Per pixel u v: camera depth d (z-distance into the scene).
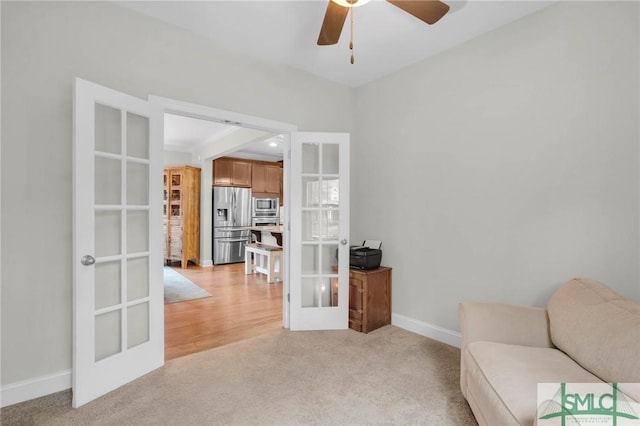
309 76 3.23
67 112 1.99
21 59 1.86
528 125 2.29
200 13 2.28
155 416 1.76
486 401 1.39
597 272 1.99
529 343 1.75
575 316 1.57
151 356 2.27
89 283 1.89
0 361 1.81
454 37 2.58
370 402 1.89
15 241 1.85
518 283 2.35
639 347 1.21
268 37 2.60
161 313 2.34
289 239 3.14
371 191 3.43
